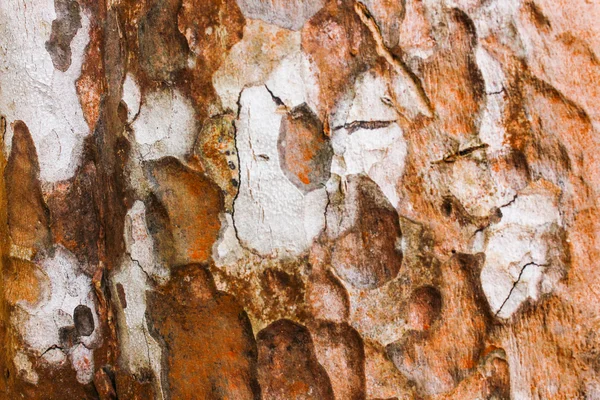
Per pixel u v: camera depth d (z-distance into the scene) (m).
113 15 0.75
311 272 0.72
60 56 0.77
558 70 0.70
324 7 0.71
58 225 0.79
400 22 0.71
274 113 0.72
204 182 0.73
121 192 0.76
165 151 0.74
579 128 0.70
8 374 0.82
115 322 0.77
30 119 0.79
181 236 0.74
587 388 0.71
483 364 0.71
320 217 0.72
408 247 0.71
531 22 0.70
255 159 0.72
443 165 0.71
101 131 0.77
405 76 0.71
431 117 0.71
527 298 0.71
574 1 0.70
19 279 0.81
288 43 0.72
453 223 0.71
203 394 0.74
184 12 0.73
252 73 0.72
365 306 0.72
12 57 0.79
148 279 0.75
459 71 0.71
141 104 0.74
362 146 0.71
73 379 0.79
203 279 0.74
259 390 0.73
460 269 0.71
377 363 0.72
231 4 0.72
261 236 0.73
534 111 0.71
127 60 0.75
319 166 0.72
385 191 0.72
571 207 0.71
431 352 0.72
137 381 0.76
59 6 0.77
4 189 0.81
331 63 0.71
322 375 0.72
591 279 0.71
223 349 0.73
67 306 0.79
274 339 0.73
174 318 0.74
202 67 0.73
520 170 0.71
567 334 0.71
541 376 0.71
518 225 0.71
